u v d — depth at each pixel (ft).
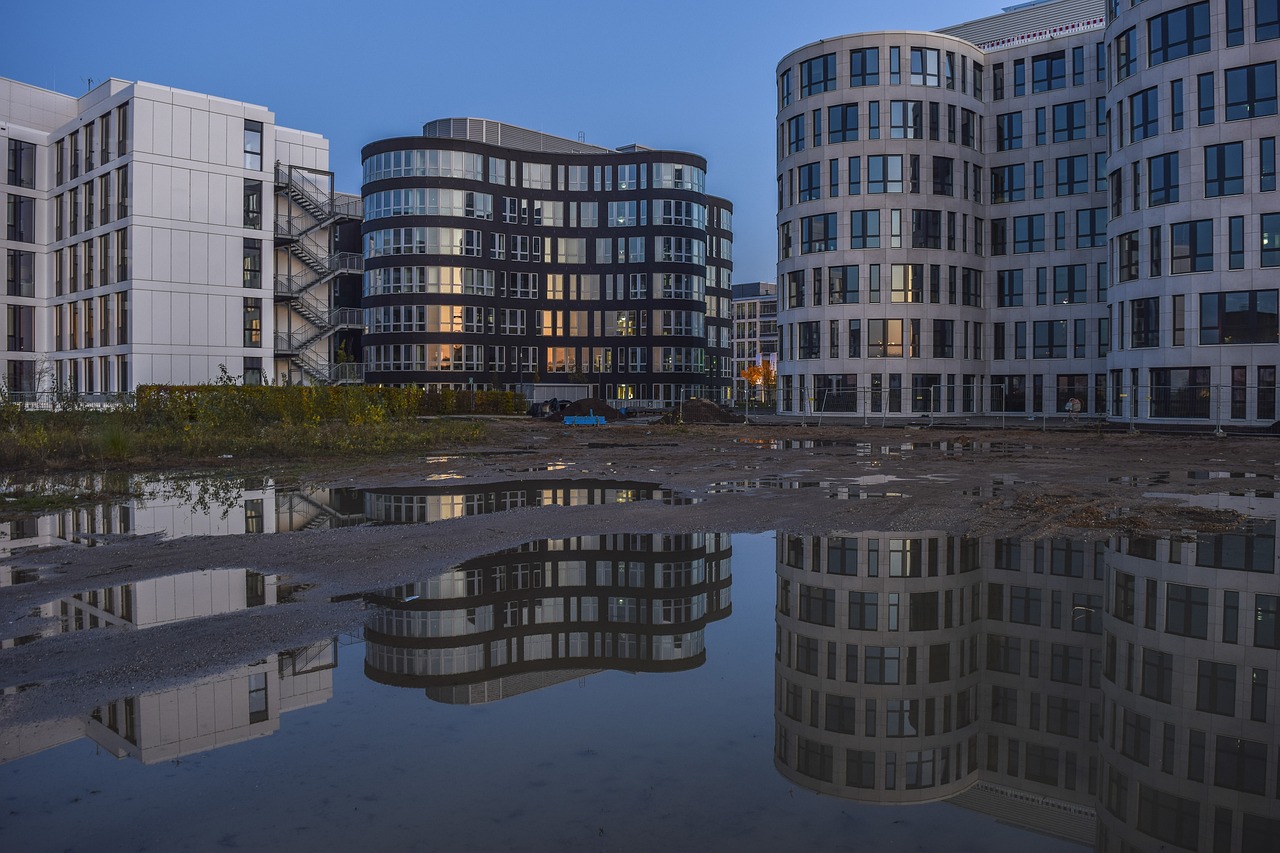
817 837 11.62
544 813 12.30
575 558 30.89
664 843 11.42
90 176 171.32
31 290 188.03
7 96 186.29
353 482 55.01
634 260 262.47
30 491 49.70
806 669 19.20
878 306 183.42
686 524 37.88
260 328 170.09
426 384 235.40
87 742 14.98
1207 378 132.67
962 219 188.96
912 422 159.12
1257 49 128.57
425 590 26.23
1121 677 18.40
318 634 21.50
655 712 16.62
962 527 36.50
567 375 259.80
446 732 15.52
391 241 237.66
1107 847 11.21
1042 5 206.39
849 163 185.68
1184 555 30.53
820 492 49.26
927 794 12.99
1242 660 19.38
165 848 11.25
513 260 252.83
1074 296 186.91
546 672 19.03
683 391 263.08
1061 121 188.14
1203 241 133.08
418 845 11.32
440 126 273.54
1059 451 84.53
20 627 21.80
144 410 97.19
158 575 27.99
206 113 163.43
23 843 11.37
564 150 293.64
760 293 553.23
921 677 18.61
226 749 14.62
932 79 185.57
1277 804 12.67
